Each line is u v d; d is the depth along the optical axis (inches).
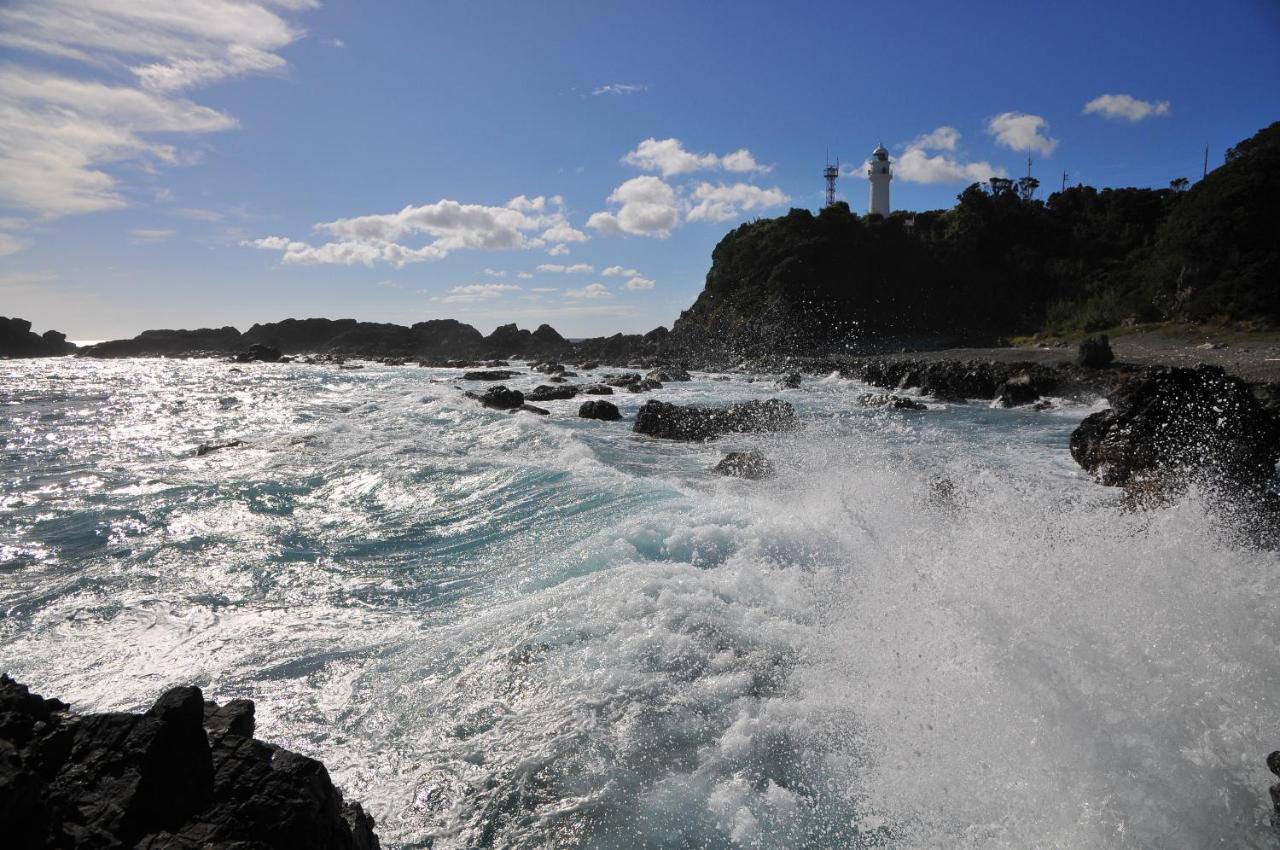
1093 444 490.9
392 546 354.6
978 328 2689.5
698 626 238.1
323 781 139.3
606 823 156.8
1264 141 1990.7
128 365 2586.1
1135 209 2768.2
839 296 2615.7
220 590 298.7
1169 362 1240.8
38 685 218.8
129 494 462.3
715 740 184.4
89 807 120.3
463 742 186.7
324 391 1291.8
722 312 2760.8
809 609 253.3
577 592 269.3
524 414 819.4
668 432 744.3
